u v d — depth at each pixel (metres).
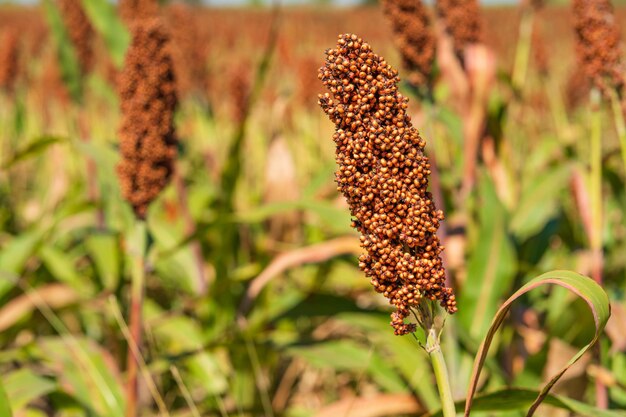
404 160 1.95
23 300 2.66
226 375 2.71
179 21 3.35
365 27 13.87
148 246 2.48
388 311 2.57
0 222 3.41
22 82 5.31
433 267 1.97
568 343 2.50
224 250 2.73
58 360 2.48
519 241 2.76
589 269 2.74
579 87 3.93
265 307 2.71
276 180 3.07
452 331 2.43
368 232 1.98
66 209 2.66
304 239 3.16
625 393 2.47
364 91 1.93
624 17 11.68
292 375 2.81
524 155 3.30
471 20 2.71
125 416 2.43
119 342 2.79
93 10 2.79
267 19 17.97
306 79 4.10
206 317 2.78
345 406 2.37
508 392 2.13
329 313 2.59
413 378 2.41
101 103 5.06
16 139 4.25
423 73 2.58
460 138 2.75
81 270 3.13
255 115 3.96
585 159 3.29
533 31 3.61
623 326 2.44
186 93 3.35
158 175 2.46
